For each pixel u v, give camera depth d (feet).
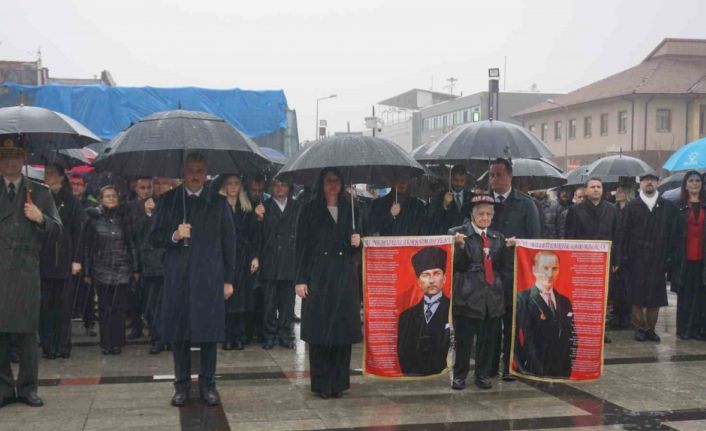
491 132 22.39
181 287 18.88
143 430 17.20
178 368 19.29
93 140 23.98
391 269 20.76
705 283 28.32
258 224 26.94
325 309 19.61
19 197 18.63
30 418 18.04
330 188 19.99
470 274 20.94
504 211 22.48
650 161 137.69
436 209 27.45
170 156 20.31
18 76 73.61
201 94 42.70
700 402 20.01
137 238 26.37
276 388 21.29
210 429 17.31
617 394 20.79
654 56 156.46
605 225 29.19
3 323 18.22
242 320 27.22
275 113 43.70
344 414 18.69
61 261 24.64
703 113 139.23
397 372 20.90
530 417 18.52
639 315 28.96
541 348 21.43
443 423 17.98
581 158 155.63
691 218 28.89
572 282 21.26
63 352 25.17
